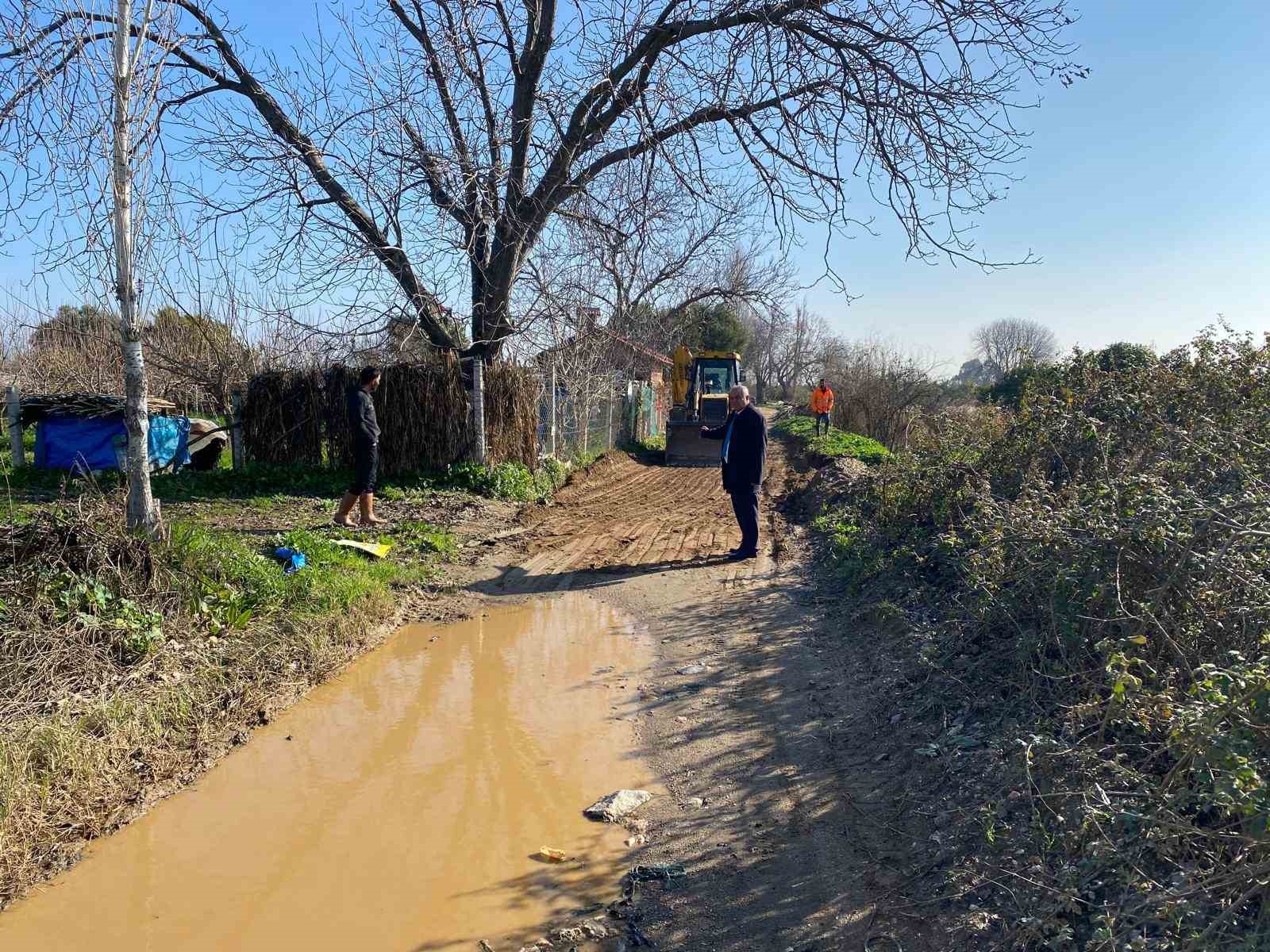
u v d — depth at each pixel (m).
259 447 14.94
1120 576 4.39
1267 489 4.62
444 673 6.63
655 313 29.28
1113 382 7.36
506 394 15.30
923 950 3.20
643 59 13.76
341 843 4.30
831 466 16.34
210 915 3.74
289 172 13.31
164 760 5.00
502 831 4.39
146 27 6.96
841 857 3.95
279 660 6.43
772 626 7.46
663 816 4.50
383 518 11.70
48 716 4.99
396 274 14.96
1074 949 2.87
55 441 13.37
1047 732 4.06
